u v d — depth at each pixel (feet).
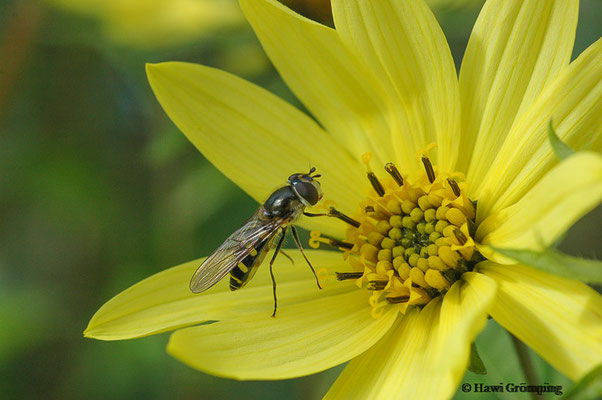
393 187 0.45
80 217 0.59
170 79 0.46
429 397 0.40
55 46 0.58
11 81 0.57
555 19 0.43
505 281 0.42
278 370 0.43
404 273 0.44
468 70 0.44
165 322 0.44
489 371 0.48
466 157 0.45
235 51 0.56
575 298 0.41
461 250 0.43
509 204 0.43
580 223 0.55
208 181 0.55
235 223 0.57
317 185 0.46
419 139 0.45
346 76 0.47
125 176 0.59
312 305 0.45
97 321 0.44
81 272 0.60
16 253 0.61
